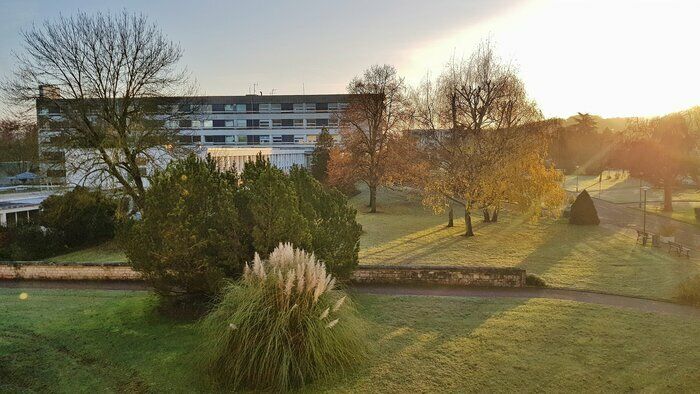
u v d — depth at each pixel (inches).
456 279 597.0
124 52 938.7
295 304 322.3
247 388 317.4
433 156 1119.0
